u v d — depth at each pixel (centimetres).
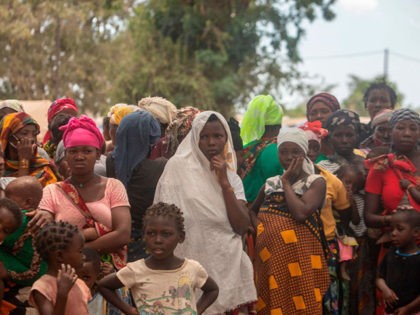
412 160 709
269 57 2805
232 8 2762
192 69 2755
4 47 3131
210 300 529
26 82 3136
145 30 2839
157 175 612
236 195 613
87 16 3112
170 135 683
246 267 605
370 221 697
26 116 621
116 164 614
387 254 679
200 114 612
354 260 720
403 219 654
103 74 3145
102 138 573
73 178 561
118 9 2977
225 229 602
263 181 708
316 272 650
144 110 637
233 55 2783
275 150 705
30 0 3097
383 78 924
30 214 522
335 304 701
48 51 3134
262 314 653
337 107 840
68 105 774
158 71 2786
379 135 792
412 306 650
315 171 702
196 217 596
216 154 605
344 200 703
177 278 516
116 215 554
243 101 2792
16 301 518
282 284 645
